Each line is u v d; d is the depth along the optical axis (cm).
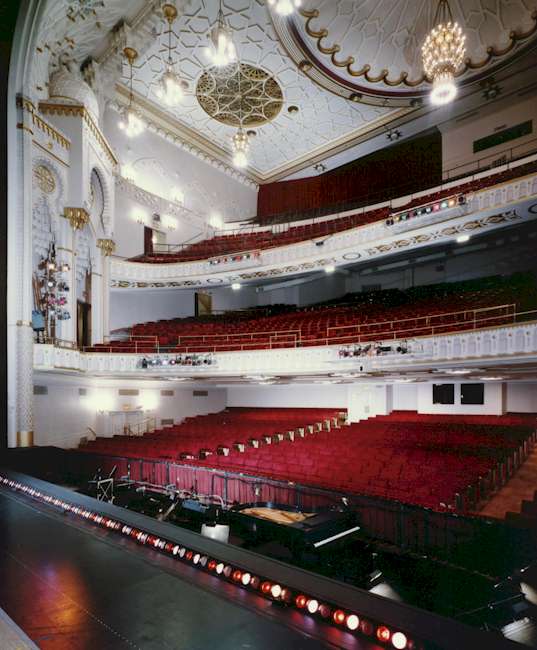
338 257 1361
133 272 1467
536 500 590
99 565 283
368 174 1725
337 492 632
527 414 1150
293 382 1447
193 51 1261
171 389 1544
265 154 1780
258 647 187
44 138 987
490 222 1109
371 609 203
